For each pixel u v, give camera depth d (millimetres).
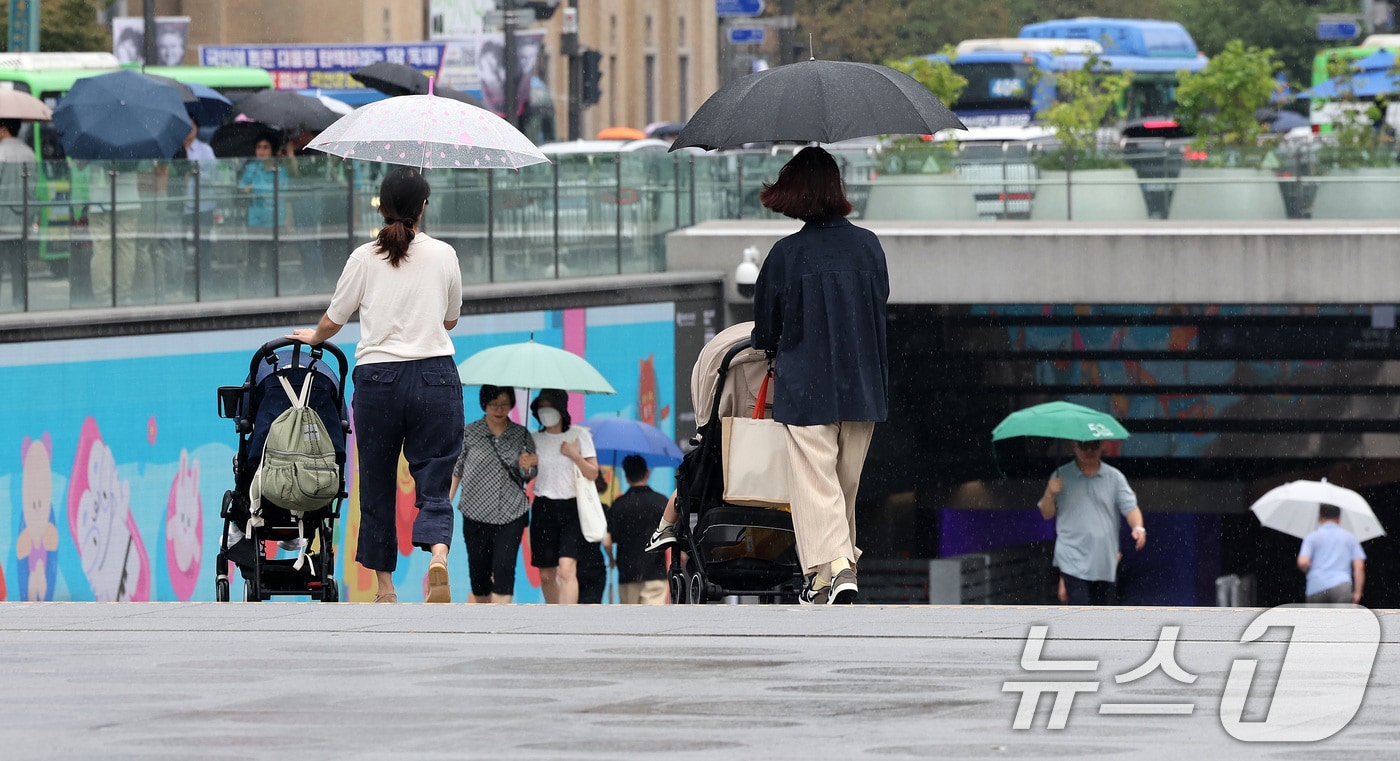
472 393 48688
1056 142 58000
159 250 43094
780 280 21219
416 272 22266
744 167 59656
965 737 12102
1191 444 64375
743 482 22078
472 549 36000
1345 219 56812
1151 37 114500
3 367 38844
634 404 54062
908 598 68438
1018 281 57156
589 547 37719
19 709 13070
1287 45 190625
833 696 13531
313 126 52250
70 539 40031
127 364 41469
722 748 11711
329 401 23312
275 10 123688
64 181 41188
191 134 48438
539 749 11664
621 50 158500
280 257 45750
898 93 22453
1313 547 48406
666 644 16000
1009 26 178125
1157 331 63625
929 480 67500
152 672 14648
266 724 12492
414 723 12516
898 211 58406
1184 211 57250
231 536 23781
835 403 21031
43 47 103125
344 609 18422
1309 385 63562
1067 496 44125
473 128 26297
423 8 134750
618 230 54969
